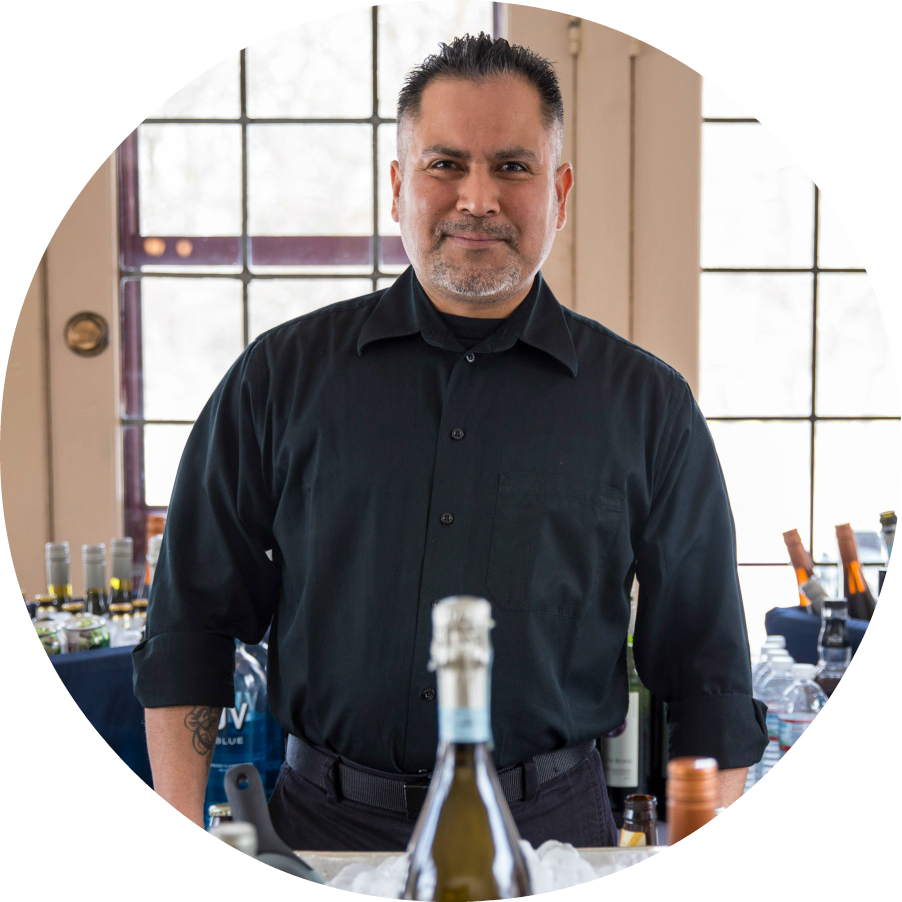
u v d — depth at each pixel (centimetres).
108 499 183
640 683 153
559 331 117
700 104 175
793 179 185
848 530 163
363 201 188
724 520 123
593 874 72
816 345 187
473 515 112
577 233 180
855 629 150
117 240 186
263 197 188
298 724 115
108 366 183
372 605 110
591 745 120
